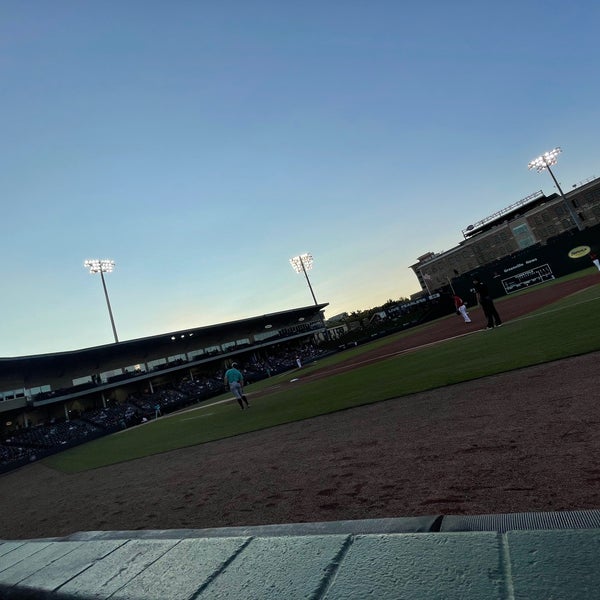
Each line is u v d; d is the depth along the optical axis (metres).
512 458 3.09
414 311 56.94
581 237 34.41
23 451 30.62
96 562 1.85
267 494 3.88
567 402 4.12
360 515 2.76
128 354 50.34
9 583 1.87
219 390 45.03
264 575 1.32
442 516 1.53
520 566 1.04
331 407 8.12
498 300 34.66
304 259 73.19
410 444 4.21
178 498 4.71
